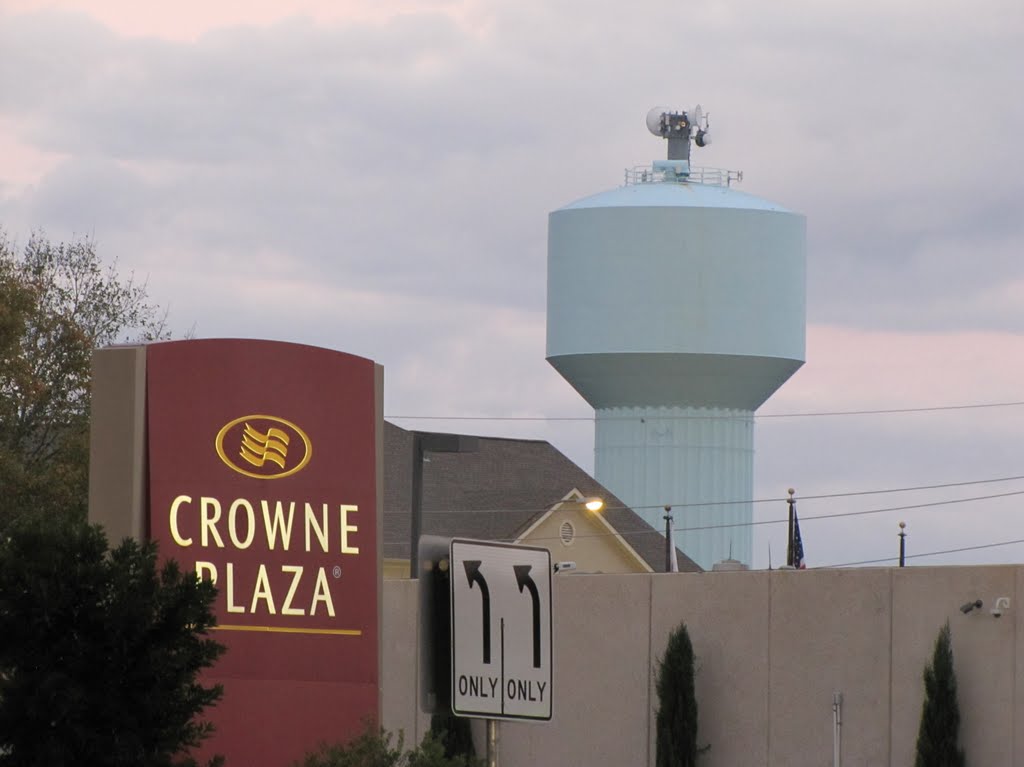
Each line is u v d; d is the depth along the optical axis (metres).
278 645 44.38
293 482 45.00
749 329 160.38
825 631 65.50
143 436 43.53
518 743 71.94
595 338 161.12
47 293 97.44
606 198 163.50
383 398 47.09
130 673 32.91
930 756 61.41
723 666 67.81
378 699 45.62
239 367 44.62
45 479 83.94
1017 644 60.97
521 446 131.12
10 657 32.66
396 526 119.44
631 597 70.12
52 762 31.91
